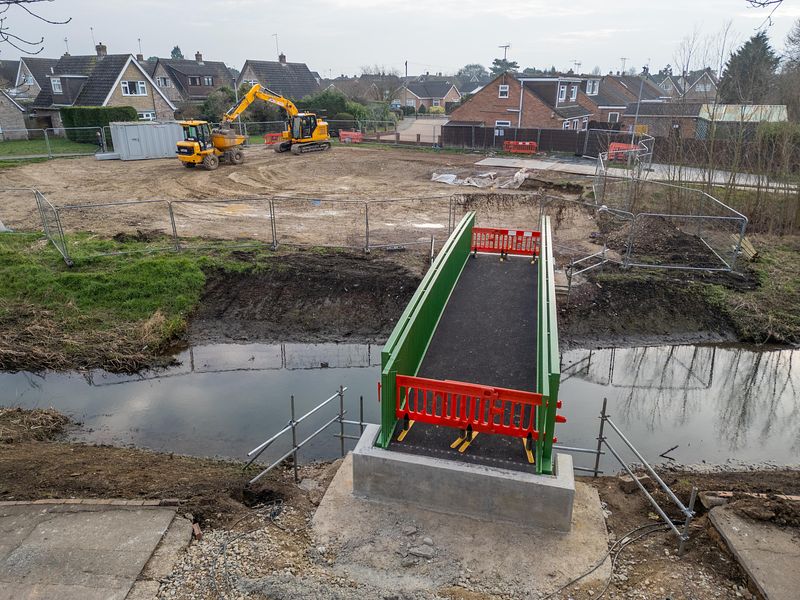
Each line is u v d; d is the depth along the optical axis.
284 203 24.67
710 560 6.53
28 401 11.84
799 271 16.64
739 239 16.27
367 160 34.75
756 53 31.05
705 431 11.05
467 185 28.53
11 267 16.42
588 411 11.74
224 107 49.16
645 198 22.50
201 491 7.85
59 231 18.36
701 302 15.21
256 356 13.89
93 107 41.34
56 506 7.20
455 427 7.41
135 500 7.42
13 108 44.94
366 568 6.36
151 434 10.73
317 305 15.61
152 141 35.12
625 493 8.48
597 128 43.59
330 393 12.29
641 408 11.84
